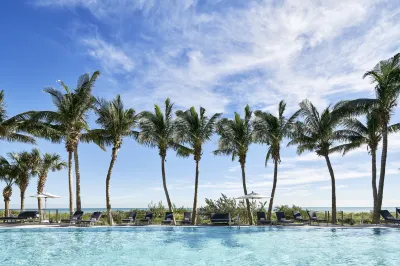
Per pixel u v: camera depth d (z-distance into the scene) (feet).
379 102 61.52
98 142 78.89
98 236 49.37
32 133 75.10
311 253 34.35
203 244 41.27
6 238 46.57
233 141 74.28
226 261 30.37
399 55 59.57
